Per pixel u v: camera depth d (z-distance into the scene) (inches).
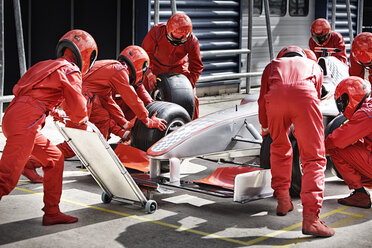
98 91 214.4
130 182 179.0
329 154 195.8
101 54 451.2
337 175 212.1
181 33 256.2
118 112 225.3
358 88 184.1
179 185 191.8
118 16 431.8
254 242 160.1
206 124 209.6
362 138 197.3
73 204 193.5
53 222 172.1
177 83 256.5
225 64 467.8
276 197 190.9
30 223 173.8
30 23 508.4
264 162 198.2
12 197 199.6
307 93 169.9
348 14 523.2
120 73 210.7
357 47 223.6
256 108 225.5
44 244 156.6
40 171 237.0
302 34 553.3
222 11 459.5
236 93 482.0
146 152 208.8
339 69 239.1
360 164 190.1
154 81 260.7
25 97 162.2
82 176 230.4
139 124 223.0
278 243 159.6
